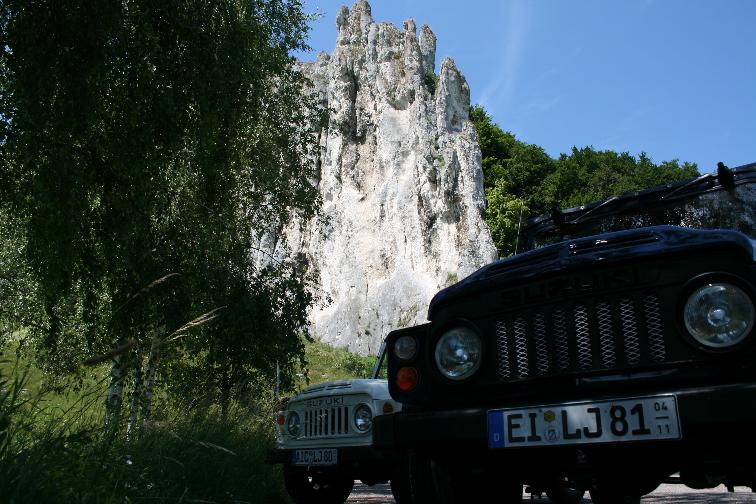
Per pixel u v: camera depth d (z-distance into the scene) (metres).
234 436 6.65
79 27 8.52
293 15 15.31
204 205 12.07
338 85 71.50
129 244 9.69
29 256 9.07
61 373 3.65
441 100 68.62
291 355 13.98
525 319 3.40
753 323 2.79
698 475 3.29
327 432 6.89
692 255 3.03
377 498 8.23
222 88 10.25
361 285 63.62
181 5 9.88
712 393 2.78
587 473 3.55
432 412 3.52
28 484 2.82
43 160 8.50
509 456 3.62
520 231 5.50
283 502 7.23
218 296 12.23
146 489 4.03
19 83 8.29
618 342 3.11
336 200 68.06
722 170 4.54
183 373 10.52
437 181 64.75
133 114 9.10
